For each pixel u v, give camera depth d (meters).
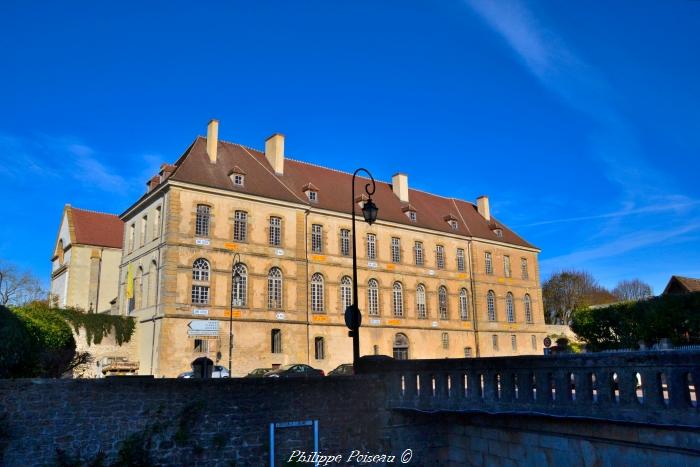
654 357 13.05
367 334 47.12
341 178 53.16
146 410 16.55
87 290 54.59
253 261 40.91
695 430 12.21
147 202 41.81
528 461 17.27
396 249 51.25
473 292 56.50
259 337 39.94
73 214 57.62
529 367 15.89
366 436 19.56
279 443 18.14
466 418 19.59
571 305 87.19
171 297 36.88
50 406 15.42
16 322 19.23
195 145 43.12
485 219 63.81
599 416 14.01
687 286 46.66
